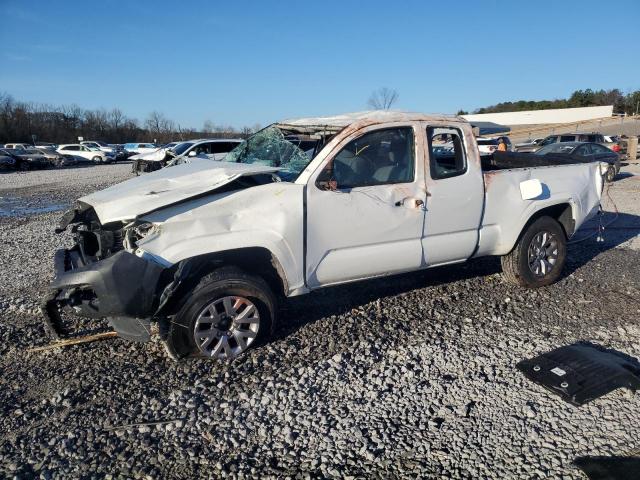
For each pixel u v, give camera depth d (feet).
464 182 14.84
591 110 206.28
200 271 12.43
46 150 121.08
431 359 12.43
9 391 11.40
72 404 10.82
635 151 76.13
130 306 11.00
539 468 8.54
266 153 15.92
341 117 15.64
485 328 14.19
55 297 11.62
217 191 12.64
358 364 12.25
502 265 17.30
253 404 10.69
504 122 226.38
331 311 15.48
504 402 10.51
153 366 12.35
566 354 12.23
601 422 9.70
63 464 8.97
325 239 13.02
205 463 8.94
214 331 12.18
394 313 15.31
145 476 8.63
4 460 9.10
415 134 14.12
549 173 17.08
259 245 12.15
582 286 17.54
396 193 13.78
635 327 14.08
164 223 11.47
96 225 13.28
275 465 8.84
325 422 10.00
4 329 14.78
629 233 25.98
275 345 13.25
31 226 33.55
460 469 8.59
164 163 63.05
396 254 14.08
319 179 12.87
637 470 8.38
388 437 9.50
